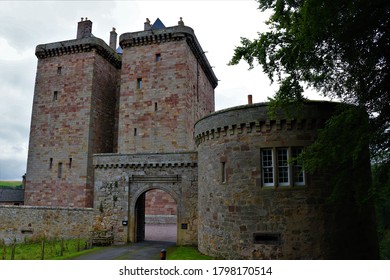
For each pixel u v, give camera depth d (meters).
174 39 36.00
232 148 17.17
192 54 38.22
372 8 10.66
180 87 35.09
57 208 26.58
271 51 13.38
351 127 12.01
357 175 13.52
